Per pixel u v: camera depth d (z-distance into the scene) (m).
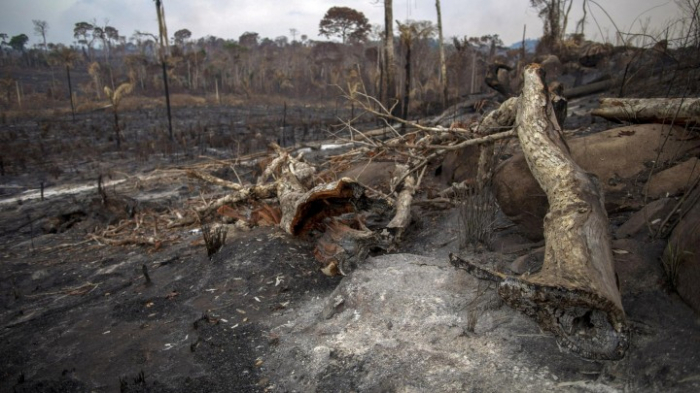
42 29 96.50
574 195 3.12
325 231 4.90
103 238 6.66
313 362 2.99
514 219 4.32
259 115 35.41
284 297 4.13
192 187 9.98
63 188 11.27
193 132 20.97
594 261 2.57
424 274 3.69
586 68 15.98
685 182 3.75
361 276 3.80
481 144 4.78
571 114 10.46
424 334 3.00
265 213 6.18
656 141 4.16
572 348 2.39
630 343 2.50
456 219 5.07
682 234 3.00
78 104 46.72
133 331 3.77
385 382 2.65
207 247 5.23
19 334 3.91
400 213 4.86
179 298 4.32
